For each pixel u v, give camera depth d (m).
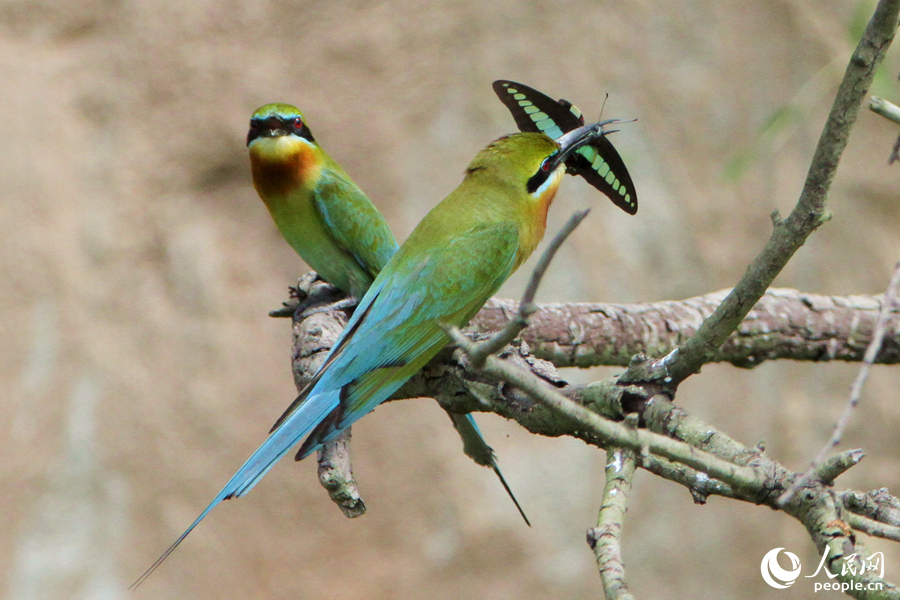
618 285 12.41
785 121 11.49
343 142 12.52
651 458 4.14
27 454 11.93
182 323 12.31
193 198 12.72
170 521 11.85
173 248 12.50
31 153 12.59
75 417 12.05
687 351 4.25
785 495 3.28
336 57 12.70
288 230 7.50
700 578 12.07
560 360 6.90
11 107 12.70
